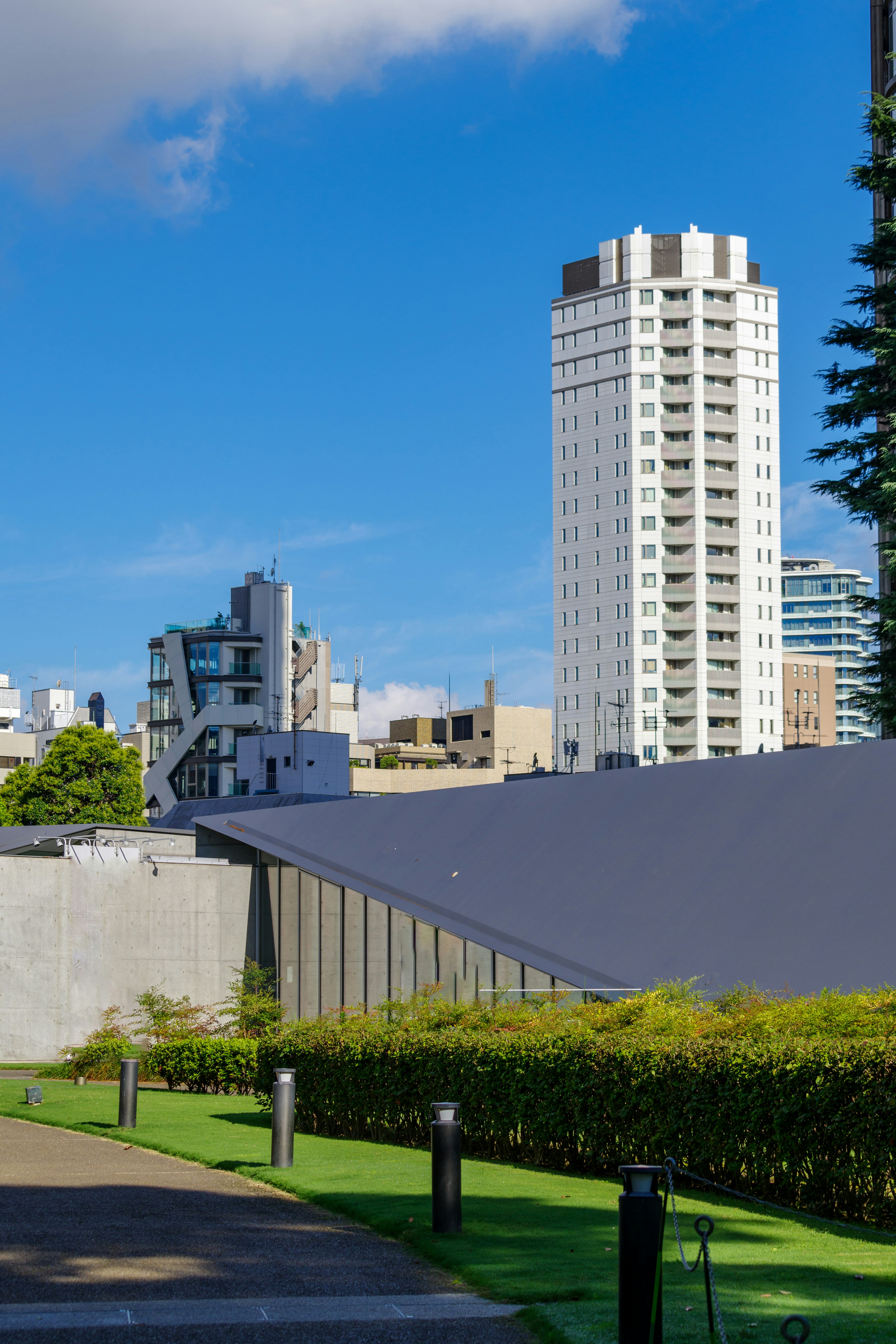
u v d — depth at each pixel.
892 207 48.34
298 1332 8.34
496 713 155.75
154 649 126.12
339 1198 13.32
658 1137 14.46
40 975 43.44
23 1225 11.85
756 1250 10.79
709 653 147.00
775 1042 13.47
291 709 124.50
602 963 25.58
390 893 36.06
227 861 46.16
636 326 150.00
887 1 54.38
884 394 35.94
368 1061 19.34
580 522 152.88
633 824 29.62
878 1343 7.95
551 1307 8.98
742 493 149.50
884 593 41.88
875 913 21.44
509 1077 16.80
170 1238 11.34
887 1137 11.73
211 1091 29.62
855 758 25.52
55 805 87.00
